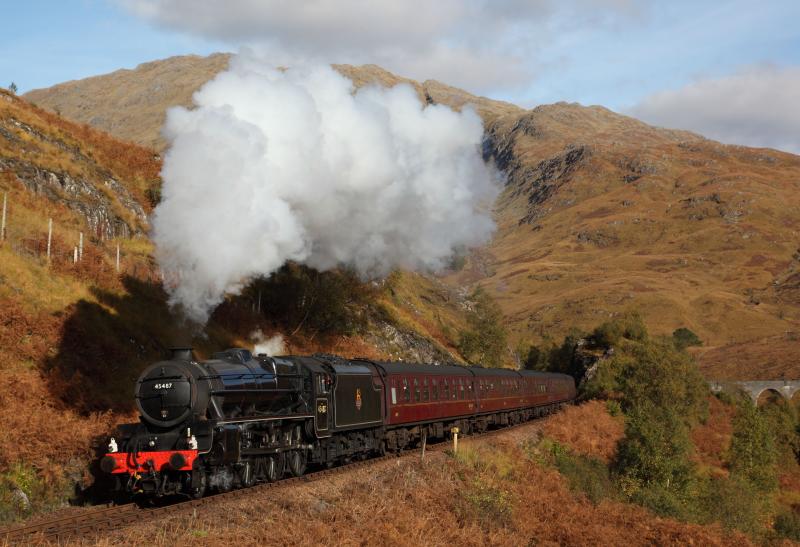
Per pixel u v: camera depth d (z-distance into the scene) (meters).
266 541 14.13
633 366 64.12
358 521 16.95
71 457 18.05
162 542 12.91
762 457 55.56
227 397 17.83
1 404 19.02
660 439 40.66
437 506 20.98
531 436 40.03
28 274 25.45
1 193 28.86
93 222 32.72
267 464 19.50
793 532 46.44
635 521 30.47
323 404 22.39
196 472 16.22
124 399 23.59
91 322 25.92
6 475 16.20
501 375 43.19
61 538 12.92
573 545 24.80
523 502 26.61
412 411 29.98
